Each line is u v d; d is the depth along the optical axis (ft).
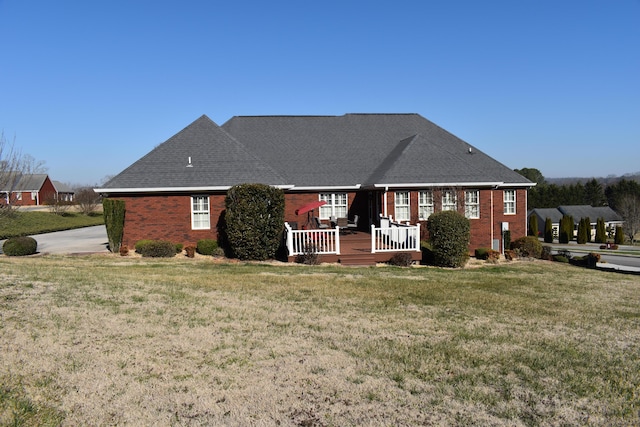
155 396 17.17
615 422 16.49
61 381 17.80
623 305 39.75
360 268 55.98
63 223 150.30
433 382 19.56
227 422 15.64
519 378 20.35
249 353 21.91
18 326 23.32
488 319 31.32
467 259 62.85
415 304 34.94
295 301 33.96
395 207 73.56
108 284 35.96
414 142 79.97
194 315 27.94
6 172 84.02
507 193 84.23
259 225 59.41
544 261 75.20
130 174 69.72
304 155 84.79
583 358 23.45
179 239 69.87
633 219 194.49
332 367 20.68
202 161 72.95
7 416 15.03
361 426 15.69
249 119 92.53
